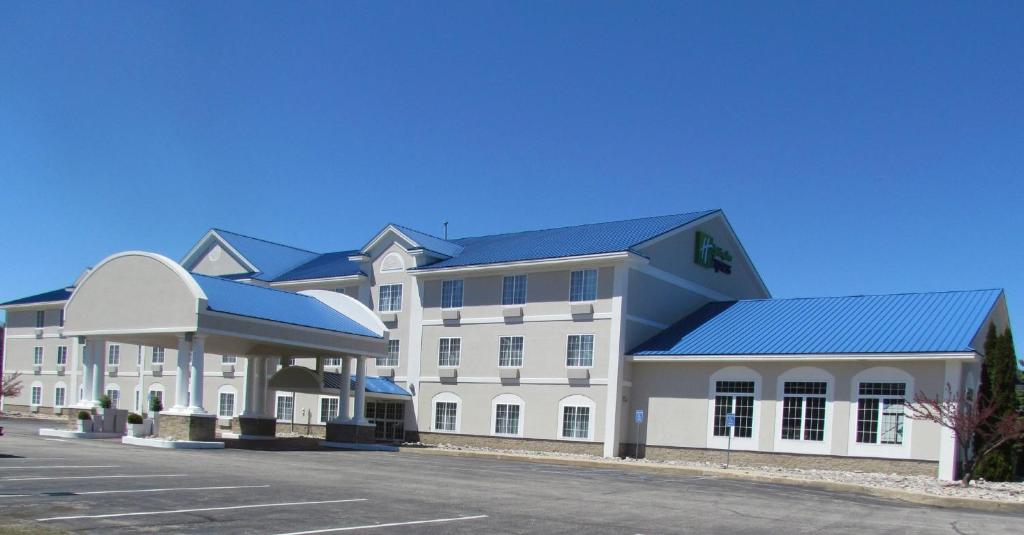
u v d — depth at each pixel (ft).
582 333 125.49
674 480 80.12
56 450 76.89
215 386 166.71
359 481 63.10
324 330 109.81
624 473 87.10
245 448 98.78
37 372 201.36
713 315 129.90
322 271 162.09
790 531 46.57
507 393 131.54
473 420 134.51
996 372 99.30
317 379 119.44
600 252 123.24
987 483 92.79
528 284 132.46
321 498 50.83
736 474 90.17
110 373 186.19
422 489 59.11
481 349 135.64
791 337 113.09
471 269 136.77
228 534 36.63
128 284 101.24
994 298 108.37
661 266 130.62
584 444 122.21
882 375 102.17
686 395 117.80
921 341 101.40
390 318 148.05
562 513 49.34
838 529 48.26
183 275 95.81
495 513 47.78
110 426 108.37
